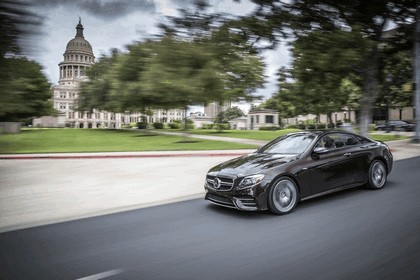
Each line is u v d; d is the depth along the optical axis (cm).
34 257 395
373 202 586
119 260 379
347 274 324
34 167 1279
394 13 1577
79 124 12712
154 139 2850
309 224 480
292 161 573
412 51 2000
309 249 388
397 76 2209
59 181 956
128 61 2683
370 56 1730
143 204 664
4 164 1387
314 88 2014
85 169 1209
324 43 1414
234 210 583
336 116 6906
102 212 607
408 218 486
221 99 1698
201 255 385
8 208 645
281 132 4166
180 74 1496
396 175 873
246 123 7581
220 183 560
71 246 429
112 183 918
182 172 1111
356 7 1463
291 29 1442
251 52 1548
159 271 348
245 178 534
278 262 357
